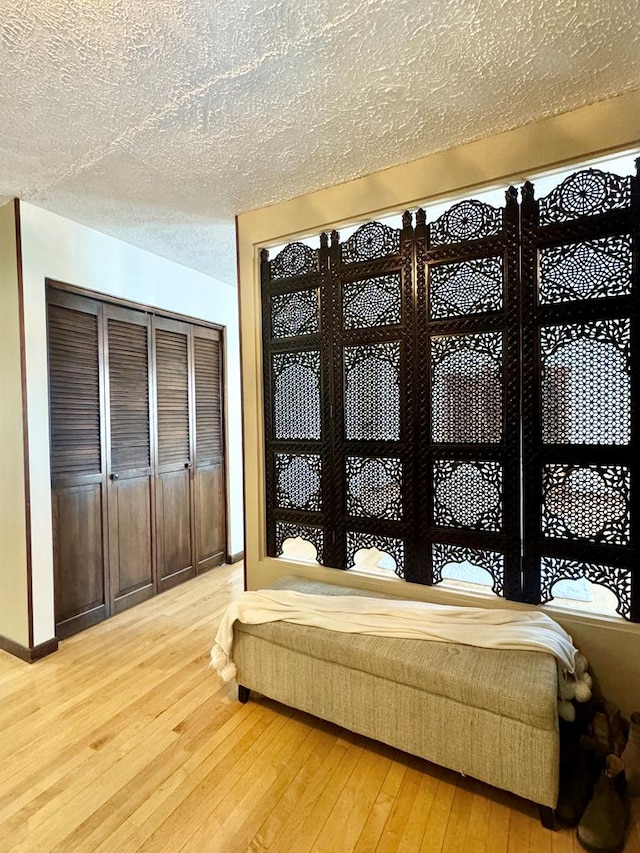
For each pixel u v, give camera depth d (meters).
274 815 1.34
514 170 1.69
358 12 1.16
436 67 1.35
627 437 1.56
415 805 1.38
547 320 1.67
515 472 1.74
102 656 2.24
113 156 1.82
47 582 2.29
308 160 1.87
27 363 2.22
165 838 1.27
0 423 2.30
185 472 3.25
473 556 1.84
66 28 1.18
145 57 1.29
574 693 1.45
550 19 1.19
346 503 2.10
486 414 1.79
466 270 1.81
